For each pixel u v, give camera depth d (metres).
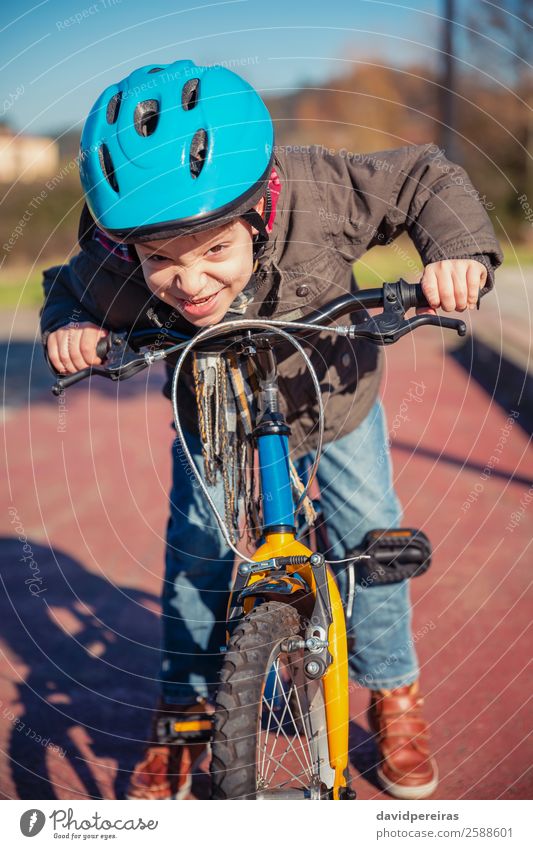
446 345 9.00
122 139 1.56
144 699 2.67
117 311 1.90
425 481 4.67
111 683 2.77
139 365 1.69
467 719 2.44
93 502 4.58
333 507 2.15
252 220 1.61
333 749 1.62
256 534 1.83
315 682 1.65
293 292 1.91
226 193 1.53
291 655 1.65
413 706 2.22
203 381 1.73
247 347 1.66
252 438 1.73
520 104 20.08
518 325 8.52
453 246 1.76
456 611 3.13
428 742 2.22
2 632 3.13
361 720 2.54
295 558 1.58
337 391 2.07
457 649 2.85
